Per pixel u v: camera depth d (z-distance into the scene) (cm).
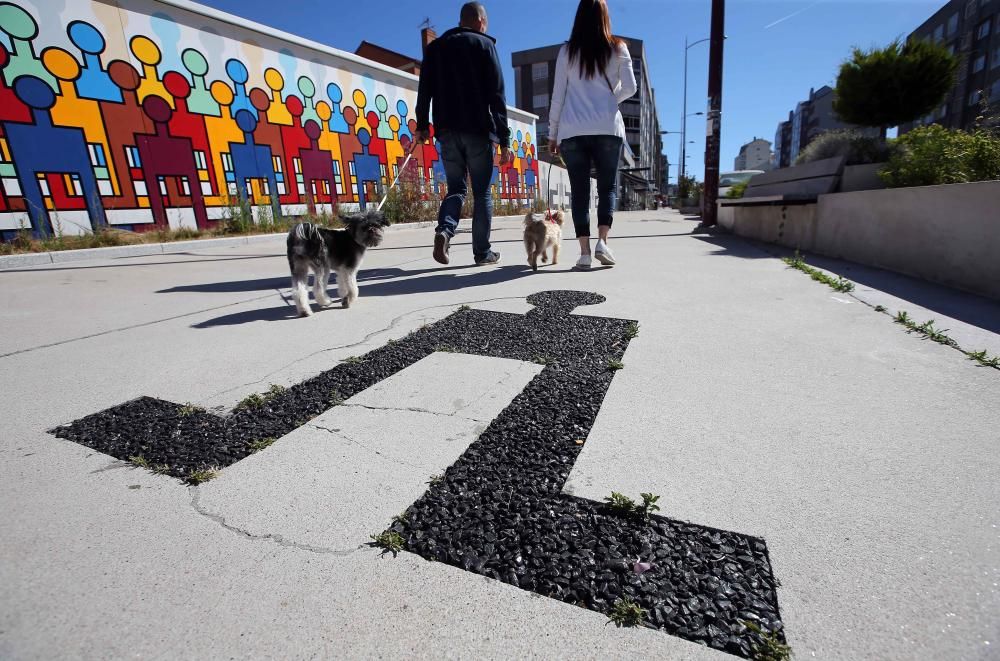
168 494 147
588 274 449
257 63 880
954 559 115
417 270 503
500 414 190
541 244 466
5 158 612
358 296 391
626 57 439
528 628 103
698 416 184
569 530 130
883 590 108
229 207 829
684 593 110
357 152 1091
